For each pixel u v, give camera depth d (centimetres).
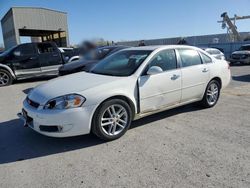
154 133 414
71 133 353
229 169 299
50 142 390
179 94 473
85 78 418
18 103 652
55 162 328
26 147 376
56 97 352
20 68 978
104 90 371
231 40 2967
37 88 411
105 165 316
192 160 322
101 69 468
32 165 322
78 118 350
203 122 464
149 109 430
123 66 445
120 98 391
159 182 276
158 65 441
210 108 555
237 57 1748
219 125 448
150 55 438
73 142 386
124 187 269
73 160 332
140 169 304
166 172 296
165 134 409
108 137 381
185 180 279
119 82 391
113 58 494
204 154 338
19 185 279
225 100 629
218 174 289
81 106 351
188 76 482
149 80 420
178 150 351
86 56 954
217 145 365
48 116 343
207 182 274
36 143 389
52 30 3050
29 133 430
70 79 423
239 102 607
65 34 3206
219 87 569
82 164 321
